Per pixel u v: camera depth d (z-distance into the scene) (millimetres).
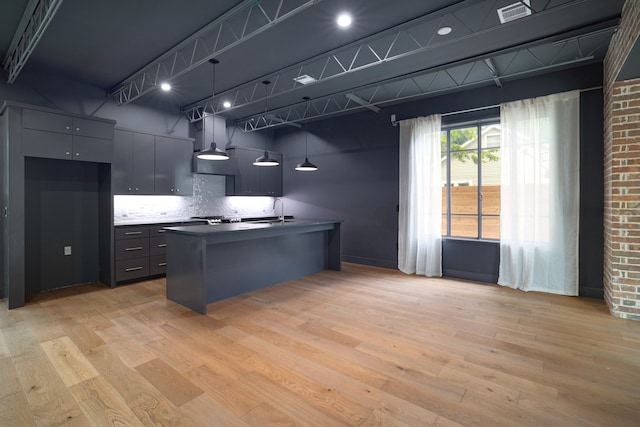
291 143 7340
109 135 4508
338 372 2320
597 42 3520
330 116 6512
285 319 3328
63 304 3801
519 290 4414
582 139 4086
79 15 3076
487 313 3520
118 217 5250
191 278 3609
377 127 5945
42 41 3570
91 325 3152
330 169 6621
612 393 2078
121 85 4766
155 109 5613
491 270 4820
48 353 2578
